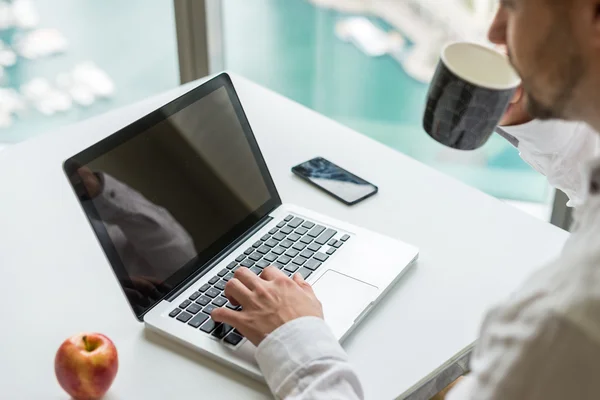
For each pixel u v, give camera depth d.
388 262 1.01
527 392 0.57
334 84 2.30
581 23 0.56
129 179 0.93
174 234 0.96
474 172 2.19
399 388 0.84
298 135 1.34
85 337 0.81
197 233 0.99
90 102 2.26
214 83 1.06
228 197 1.04
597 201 0.61
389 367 0.87
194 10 1.71
